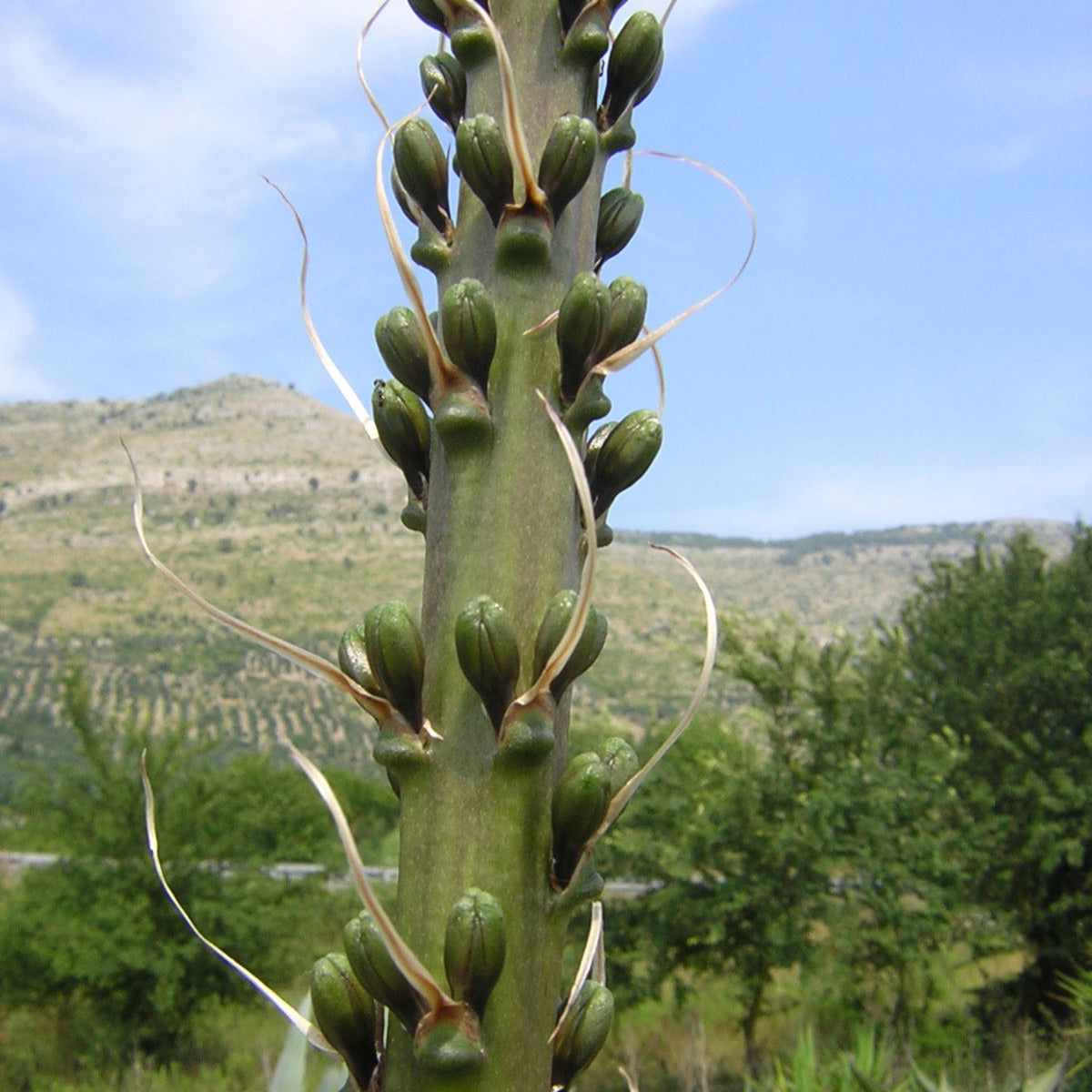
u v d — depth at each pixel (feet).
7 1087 52.80
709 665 5.43
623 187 6.95
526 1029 5.09
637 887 59.88
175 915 56.18
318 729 376.48
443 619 5.55
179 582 5.34
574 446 5.60
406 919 5.23
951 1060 45.44
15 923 53.93
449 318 5.70
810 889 47.42
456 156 6.02
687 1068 45.34
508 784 5.25
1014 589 58.44
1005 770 53.62
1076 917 52.65
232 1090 52.08
